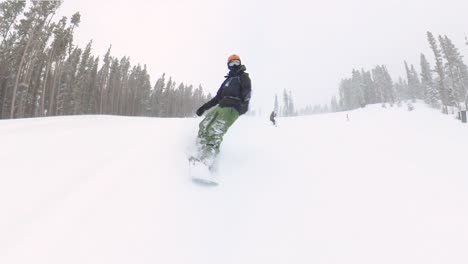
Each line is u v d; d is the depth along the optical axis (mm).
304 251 1941
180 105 84375
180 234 1873
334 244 2049
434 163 4707
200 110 3439
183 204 2178
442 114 45375
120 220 1857
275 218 2264
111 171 2441
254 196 2537
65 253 1521
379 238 2160
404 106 66062
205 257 1746
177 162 2812
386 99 81000
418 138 13047
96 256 1555
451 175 3863
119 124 4773
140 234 1786
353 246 2045
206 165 2707
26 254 1456
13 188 1947
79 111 45438
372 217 2453
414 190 3139
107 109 57906
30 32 33312
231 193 2504
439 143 10578
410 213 2570
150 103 70062
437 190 3184
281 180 2961
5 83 36000
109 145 3174
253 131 5316
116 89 60688
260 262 1794
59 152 2760
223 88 3254
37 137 3230
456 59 55844
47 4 33094
